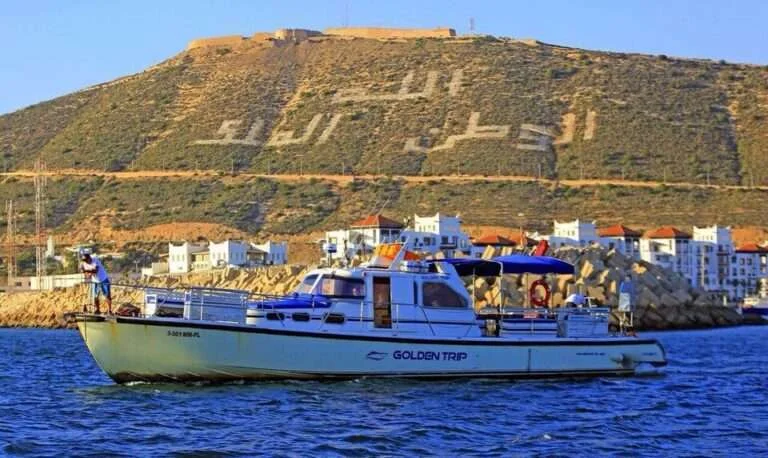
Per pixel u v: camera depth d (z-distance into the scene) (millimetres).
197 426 40531
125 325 47906
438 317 51438
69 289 162750
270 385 48969
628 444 38594
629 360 56156
